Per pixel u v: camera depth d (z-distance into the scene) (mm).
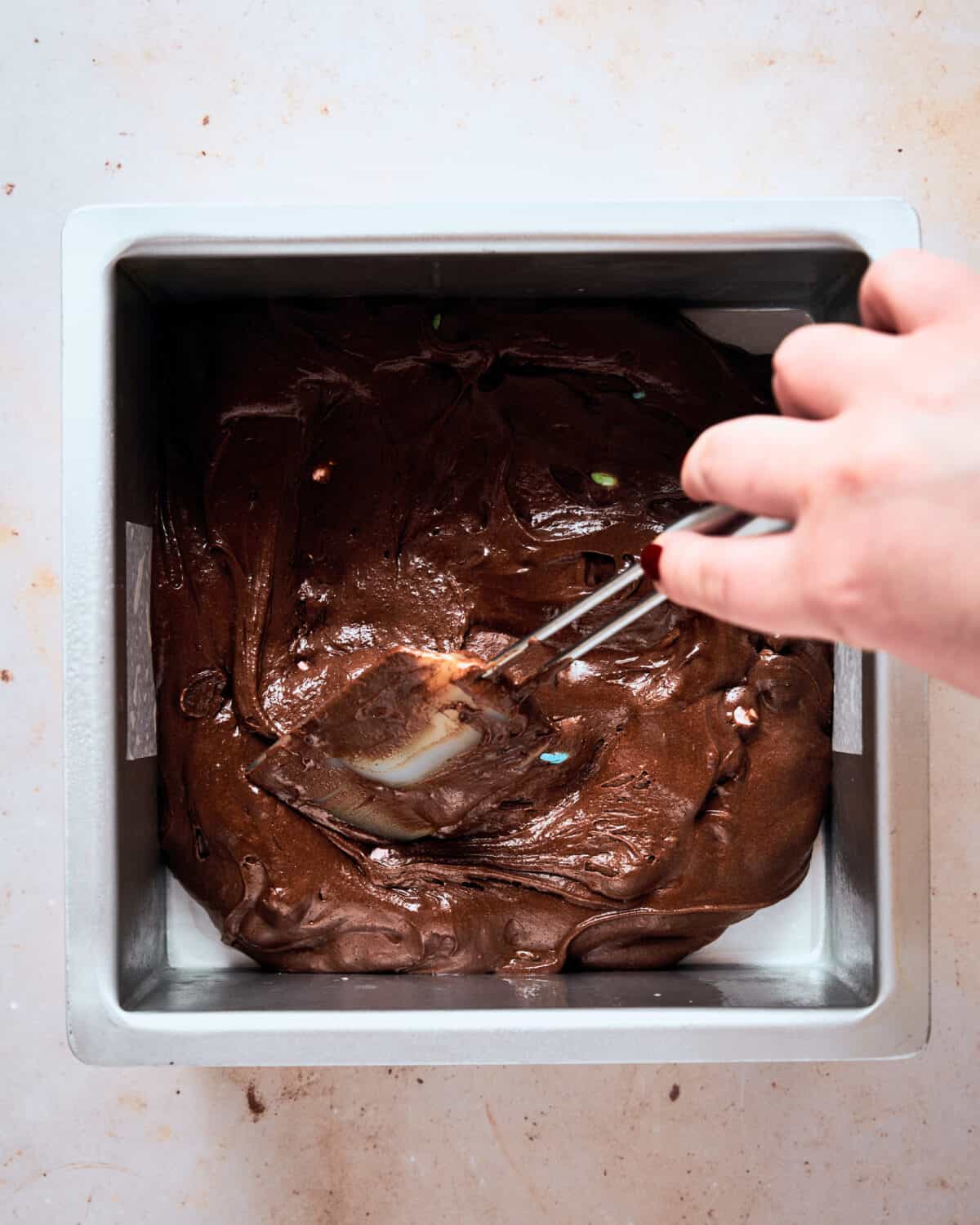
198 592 378
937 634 214
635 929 368
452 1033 329
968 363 220
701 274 358
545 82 420
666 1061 329
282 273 353
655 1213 419
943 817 426
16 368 422
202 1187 418
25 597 424
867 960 346
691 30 421
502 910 368
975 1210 420
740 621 239
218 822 364
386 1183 418
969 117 421
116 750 337
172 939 380
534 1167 420
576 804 378
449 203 336
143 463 364
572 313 379
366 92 420
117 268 340
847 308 359
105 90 419
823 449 222
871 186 421
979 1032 423
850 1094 423
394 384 385
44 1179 419
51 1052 421
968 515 210
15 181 419
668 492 387
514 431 390
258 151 419
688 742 377
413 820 372
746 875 370
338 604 388
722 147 420
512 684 332
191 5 420
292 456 381
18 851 423
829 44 421
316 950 368
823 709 382
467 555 390
